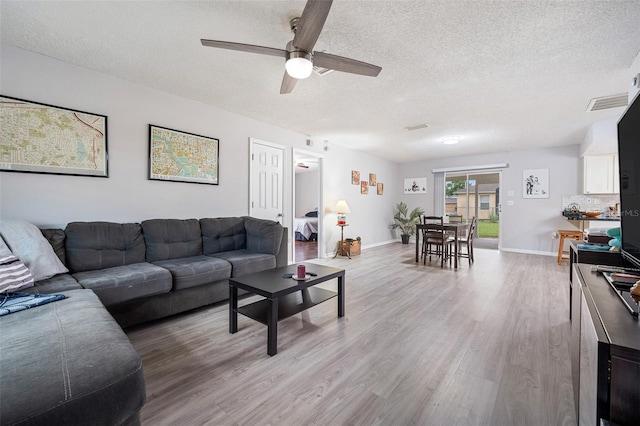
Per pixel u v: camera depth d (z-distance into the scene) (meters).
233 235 3.54
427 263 4.98
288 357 1.88
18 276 1.73
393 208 7.95
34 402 0.81
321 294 2.59
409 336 2.19
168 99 3.23
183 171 3.37
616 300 1.12
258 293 2.00
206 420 1.32
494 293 3.27
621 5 1.75
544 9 1.80
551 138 5.17
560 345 2.04
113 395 0.95
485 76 2.74
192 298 2.58
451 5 1.78
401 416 1.35
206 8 1.84
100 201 2.76
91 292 1.79
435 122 4.24
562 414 1.36
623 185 1.48
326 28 2.01
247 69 2.68
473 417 1.35
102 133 2.75
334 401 1.46
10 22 1.98
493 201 8.00
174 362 1.81
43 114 2.43
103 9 1.85
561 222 5.77
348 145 5.92
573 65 2.51
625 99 3.28
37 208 2.41
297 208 10.06
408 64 2.52
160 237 2.88
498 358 1.87
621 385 0.78
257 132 4.22
